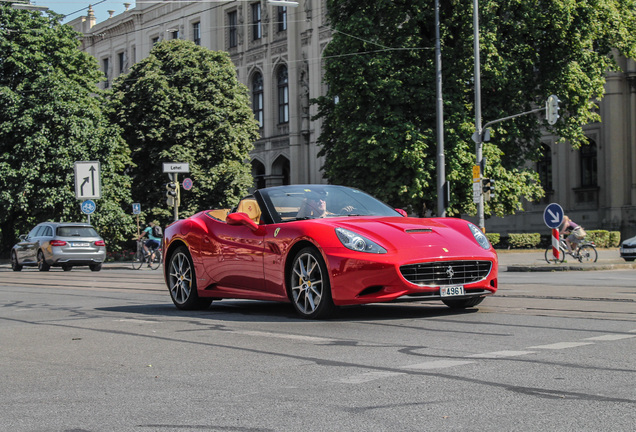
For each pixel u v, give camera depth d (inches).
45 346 275.4
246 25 2261.3
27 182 1499.8
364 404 168.2
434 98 1174.3
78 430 153.9
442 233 331.6
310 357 232.4
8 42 1544.0
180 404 174.1
